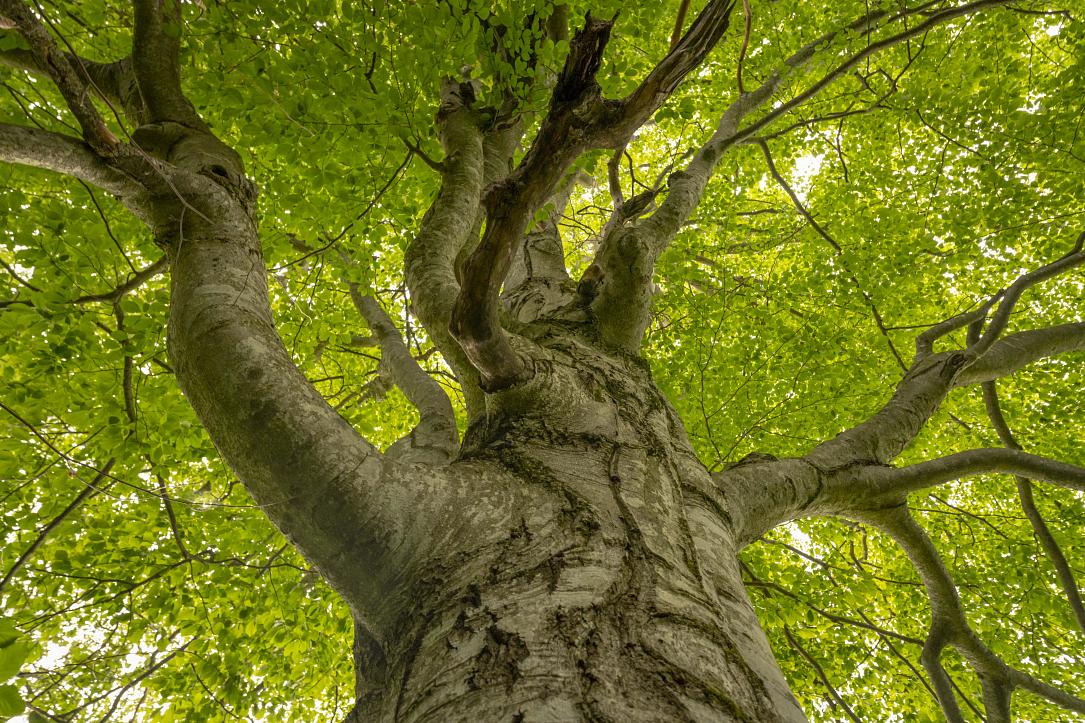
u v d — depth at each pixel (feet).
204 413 5.16
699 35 5.01
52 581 14.14
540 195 4.87
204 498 14.52
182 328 5.36
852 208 23.48
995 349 12.23
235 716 15.28
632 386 7.59
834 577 18.29
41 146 5.29
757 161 27.58
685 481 6.41
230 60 10.79
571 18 14.05
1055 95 20.02
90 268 11.94
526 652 3.88
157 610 14.55
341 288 18.69
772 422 19.33
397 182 13.34
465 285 5.26
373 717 5.22
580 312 9.06
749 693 3.98
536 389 6.47
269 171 14.65
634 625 4.10
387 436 23.40
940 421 21.08
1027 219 21.53
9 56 7.59
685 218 11.50
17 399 11.19
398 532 4.94
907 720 19.22
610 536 4.90
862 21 18.52
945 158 23.17
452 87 12.61
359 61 10.94
